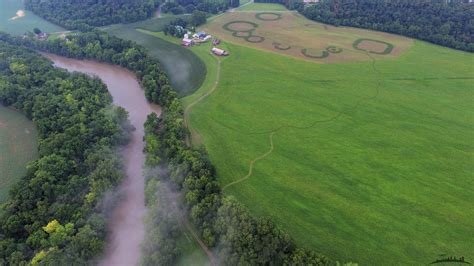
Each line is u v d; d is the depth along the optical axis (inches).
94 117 5895.7
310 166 5226.4
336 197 4729.3
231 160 5374.0
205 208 4256.9
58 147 5221.5
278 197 4744.1
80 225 4160.9
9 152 5684.1
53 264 3651.6
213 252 4099.4
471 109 6392.7
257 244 3725.4
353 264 3528.5
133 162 5487.2
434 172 5088.6
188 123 6176.2
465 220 4394.7
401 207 4571.9
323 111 6422.2
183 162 4877.0
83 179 4744.1
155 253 3841.0
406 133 5841.5
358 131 5900.6
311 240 4183.1
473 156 5354.3
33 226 4111.7
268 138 5797.2
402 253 4028.1
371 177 5017.2
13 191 4579.2
